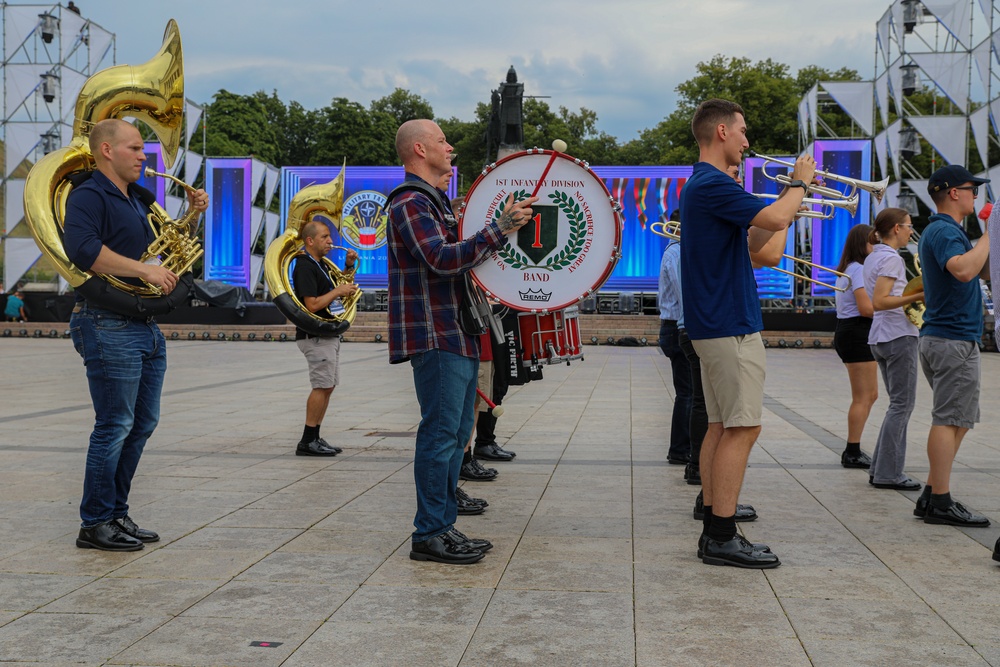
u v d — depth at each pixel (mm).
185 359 18953
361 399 11312
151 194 4582
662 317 6406
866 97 26859
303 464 6480
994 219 3828
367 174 29344
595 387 12883
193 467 6324
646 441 7633
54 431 7961
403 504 5145
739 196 3826
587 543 4316
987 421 8891
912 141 26094
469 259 3854
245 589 3598
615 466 6422
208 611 3338
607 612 3326
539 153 4066
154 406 4426
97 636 3082
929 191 4805
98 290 4078
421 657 2900
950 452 4688
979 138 25250
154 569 3865
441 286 4055
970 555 4105
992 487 5652
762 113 47188
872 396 6297
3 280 30500
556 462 6590
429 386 4023
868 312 5973
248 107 54844
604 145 64125
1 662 2854
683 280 4055
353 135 55406
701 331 3938
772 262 4215
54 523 4648
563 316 5492
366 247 29359
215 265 29375
